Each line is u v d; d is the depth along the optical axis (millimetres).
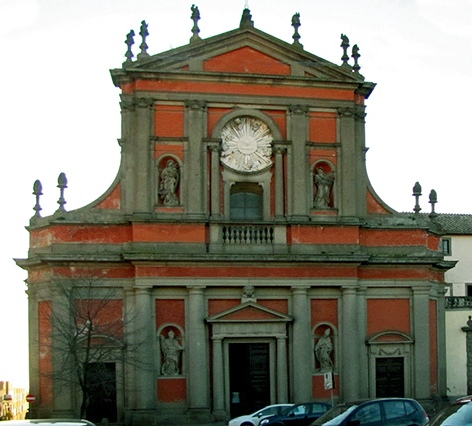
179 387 38094
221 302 38875
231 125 40281
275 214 39844
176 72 39438
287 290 39438
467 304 50438
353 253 39562
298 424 31672
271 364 39125
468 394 48312
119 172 39375
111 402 37656
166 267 38156
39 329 38969
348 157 40750
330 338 39625
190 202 38938
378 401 23141
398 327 40750
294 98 40625
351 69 41250
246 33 40562
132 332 37562
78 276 37875
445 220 59969
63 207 39031
